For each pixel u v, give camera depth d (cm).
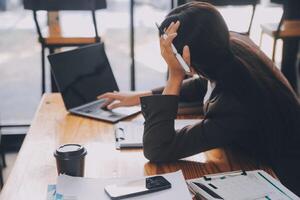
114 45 537
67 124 158
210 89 142
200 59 125
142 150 138
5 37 596
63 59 176
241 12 302
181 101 172
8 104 389
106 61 195
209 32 122
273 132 129
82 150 113
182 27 125
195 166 127
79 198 101
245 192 107
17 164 125
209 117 133
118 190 104
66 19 352
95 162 128
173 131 131
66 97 172
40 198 107
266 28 301
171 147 129
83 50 185
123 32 577
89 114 168
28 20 665
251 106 126
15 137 319
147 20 588
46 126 156
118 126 156
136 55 511
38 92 418
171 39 127
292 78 338
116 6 611
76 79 178
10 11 688
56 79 171
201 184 111
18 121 335
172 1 322
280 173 134
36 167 123
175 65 136
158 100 132
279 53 332
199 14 124
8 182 115
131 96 176
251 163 130
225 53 125
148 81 437
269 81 130
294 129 133
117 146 139
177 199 102
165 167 127
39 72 473
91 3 260
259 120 127
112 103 175
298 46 332
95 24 268
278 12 333
